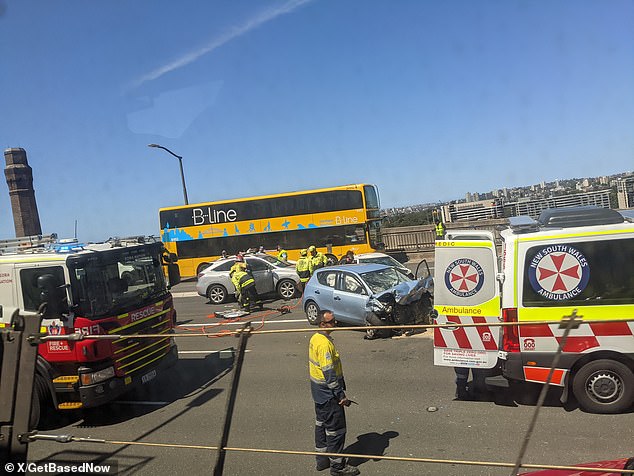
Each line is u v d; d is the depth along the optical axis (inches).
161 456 195.6
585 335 208.5
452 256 234.1
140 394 282.8
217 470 124.0
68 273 247.4
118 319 264.1
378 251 885.8
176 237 966.4
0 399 116.3
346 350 349.1
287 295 647.1
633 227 208.4
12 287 253.0
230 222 935.0
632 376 203.5
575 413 210.7
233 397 124.3
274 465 183.3
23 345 118.6
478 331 229.0
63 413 264.8
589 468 116.0
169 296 319.0
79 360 241.9
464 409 224.2
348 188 871.7
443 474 165.8
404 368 296.0
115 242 314.2
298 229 895.7
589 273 210.4
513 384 247.6
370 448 190.9
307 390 264.1
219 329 478.0
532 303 216.4
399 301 371.6
